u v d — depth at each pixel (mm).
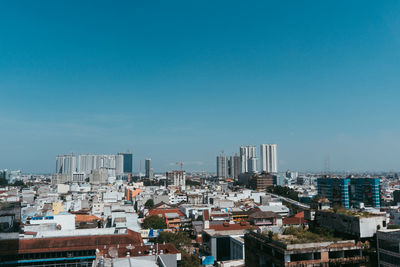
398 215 170000
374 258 61156
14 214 82812
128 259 76625
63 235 116562
